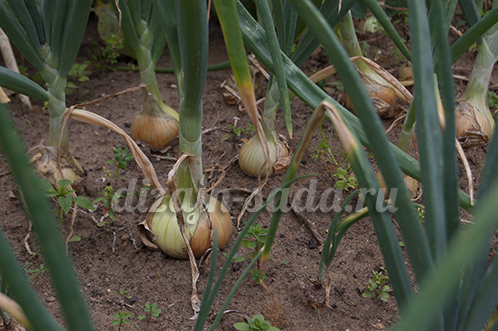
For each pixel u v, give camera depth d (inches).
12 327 50.6
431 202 27.1
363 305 59.4
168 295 60.2
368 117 23.6
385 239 26.1
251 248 68.1
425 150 26.6
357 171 24.5
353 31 91.1
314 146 89.5
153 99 83.9
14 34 62.2
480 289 31.1
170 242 62.2
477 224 15.3
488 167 30.9
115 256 66.2
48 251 20.7
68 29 64.4
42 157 72.7
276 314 56.6
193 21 43.1
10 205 73.6
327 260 49.9
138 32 79.7
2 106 18.3
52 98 69.2
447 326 30.5
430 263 26.3
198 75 49.3
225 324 55.8
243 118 99.5
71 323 22.5
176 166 56.4
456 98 91.9
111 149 88.9
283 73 45.3
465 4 70.1
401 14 132.1
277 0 57.4
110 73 117.0
